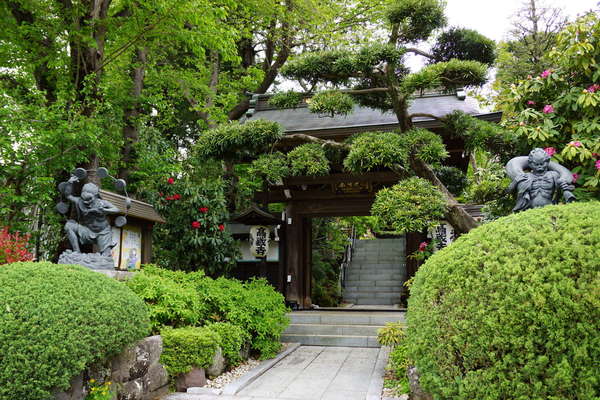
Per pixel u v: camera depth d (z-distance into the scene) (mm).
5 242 4957
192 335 4531
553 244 2521
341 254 13539
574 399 2213
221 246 8453
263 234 9039
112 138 8273
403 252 14180
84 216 4973
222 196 8555
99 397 3361
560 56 4891
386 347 6719
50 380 2893
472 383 2490
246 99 12297
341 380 4965
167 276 5738
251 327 5734
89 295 3357
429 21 5500
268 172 5930
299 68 5781
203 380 4609
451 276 2803
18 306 2963
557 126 4832
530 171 4410
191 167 9984
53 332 2957
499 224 3004
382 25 11547
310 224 10164
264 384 4785
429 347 2811
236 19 11266
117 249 5816
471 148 5691
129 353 3848
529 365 2305
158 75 10633
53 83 7602
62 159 6586
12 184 6711
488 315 2480
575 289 2299
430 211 5043
